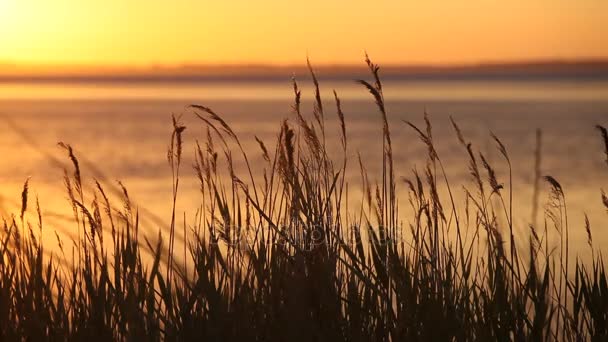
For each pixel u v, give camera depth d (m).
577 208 25.45
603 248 15.66
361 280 6.00
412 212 13.55
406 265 6.28
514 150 56.28
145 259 10.81
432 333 5.92
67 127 89.69
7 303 6.11
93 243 6.39
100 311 6.06
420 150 55.97
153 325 6.05
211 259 6.29
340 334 5.89
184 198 26.83
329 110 128.25
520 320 6.14
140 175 38.00
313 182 6.35
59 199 23.47
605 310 6.32
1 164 43.38
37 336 6.04
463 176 34.59
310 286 5.93
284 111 138.38
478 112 125.75
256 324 6.09
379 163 44.41
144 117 117.19
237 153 49.50
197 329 5.96
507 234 9.88
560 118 103.56
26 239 6.98
